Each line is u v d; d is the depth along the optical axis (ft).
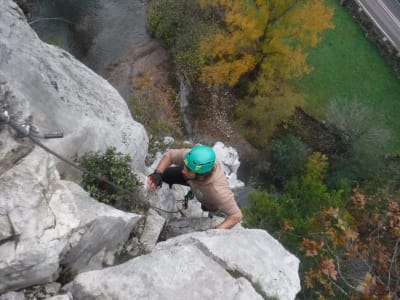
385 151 77.82
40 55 20.31
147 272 12.82
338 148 75.87
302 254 35.06
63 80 20.65
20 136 12.38
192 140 71.72
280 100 72.74
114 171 16.98
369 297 19.76
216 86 78.95
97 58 73.92
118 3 79.51
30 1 71.82
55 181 12.94
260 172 75.36
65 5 76.07
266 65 68.54
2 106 12.05
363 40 85.05
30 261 11.06
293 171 72.90
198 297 12.60
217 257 14.46
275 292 14.17
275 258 15.78
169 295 12.41
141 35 77.36
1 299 11.32
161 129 59.00
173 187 24.08
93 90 23.07
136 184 17.62
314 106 79.25
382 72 83.15
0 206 11.29
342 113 73.87
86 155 17.63
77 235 12.55
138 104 65.05
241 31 63.98
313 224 32.76
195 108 76.79
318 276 25.30
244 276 14.16
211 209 18.70
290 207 42.42
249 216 41.39
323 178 74.08
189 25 73.67
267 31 65.57
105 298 12.09
